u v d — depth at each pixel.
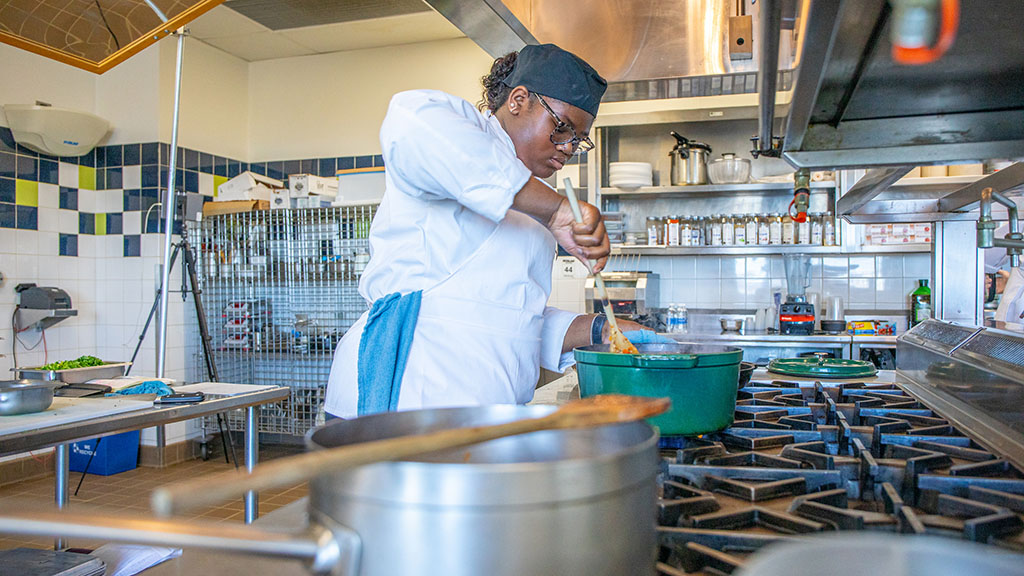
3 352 3.87
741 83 1.85
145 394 2.23
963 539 0.64
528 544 0.41
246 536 0.41
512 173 1.06
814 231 4.23
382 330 1.31
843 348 3.78
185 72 4.47
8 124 3.90
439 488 0.41
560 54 1.34
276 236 4.22
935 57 1.11
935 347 1.59
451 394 1.29
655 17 1.73
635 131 4.78
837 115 1.50
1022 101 1.40
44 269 4.12
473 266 1.34
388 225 1.37
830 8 0.77
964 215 2.29
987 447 1.05
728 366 1.11
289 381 4.18
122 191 4.38
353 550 0.43
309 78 4.89
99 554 1.63
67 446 2.18
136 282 4.36
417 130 1.12
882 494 0.77
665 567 0.59
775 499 0.80
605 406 0.59
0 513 0.39
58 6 1.83
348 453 0.39
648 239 4.48
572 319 1.63
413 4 3.91
